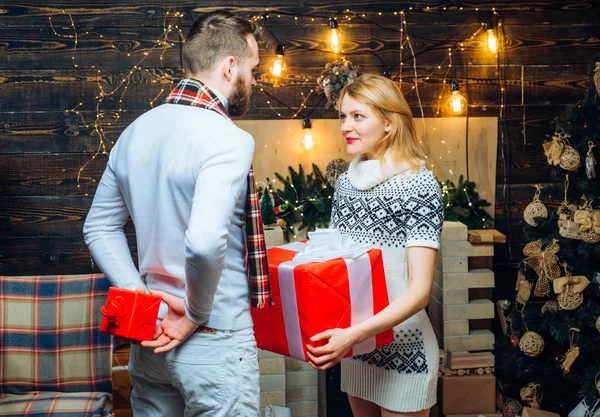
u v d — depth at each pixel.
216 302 1.54
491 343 2.96
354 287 1.73
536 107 3.36
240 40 1.60
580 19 3.32
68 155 3.27
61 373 2.56
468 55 3.30
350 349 1.77
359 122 1.96
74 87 3.23
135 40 3.23
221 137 1.46
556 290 2.60
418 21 3.28
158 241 1.54
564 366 2.59
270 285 1.71
